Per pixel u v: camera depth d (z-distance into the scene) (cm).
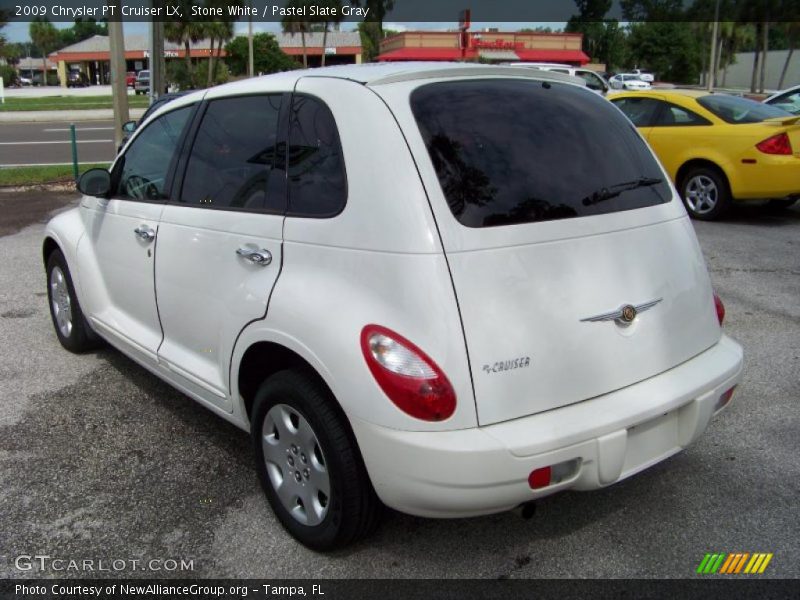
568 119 293
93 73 6700
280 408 283
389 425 234
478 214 246
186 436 383
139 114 2725
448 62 335
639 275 273
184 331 345
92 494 329
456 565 278
